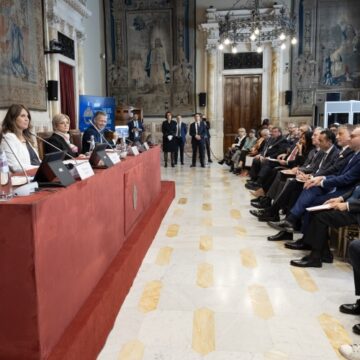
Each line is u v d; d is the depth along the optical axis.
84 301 2.11
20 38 6.85
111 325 2.34
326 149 4.20
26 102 7.09
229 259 3.51
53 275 1.70
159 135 12.41
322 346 2.16
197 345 2.17
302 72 11.80
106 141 4.64
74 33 9.47
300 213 3.75
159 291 2.85
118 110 10.85
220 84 12.26
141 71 12.31
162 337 2.25
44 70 7.89
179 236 4.22
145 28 12.16
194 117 11.48
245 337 2.25
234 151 9.92
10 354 1.59
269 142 7.09
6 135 3.29
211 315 2.50
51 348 1.68
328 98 11.38
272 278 3.08
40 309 1.57
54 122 4.01
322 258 3.39
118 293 2.52
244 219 4.94
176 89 12.30
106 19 12.14
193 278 3.09
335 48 11.65
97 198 2.36
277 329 2.34
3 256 1.53
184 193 6.75
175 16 12.03
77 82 9.77
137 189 3.75
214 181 8.06
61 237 1.78
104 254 2.52
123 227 3.11
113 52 12.27
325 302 2.68
